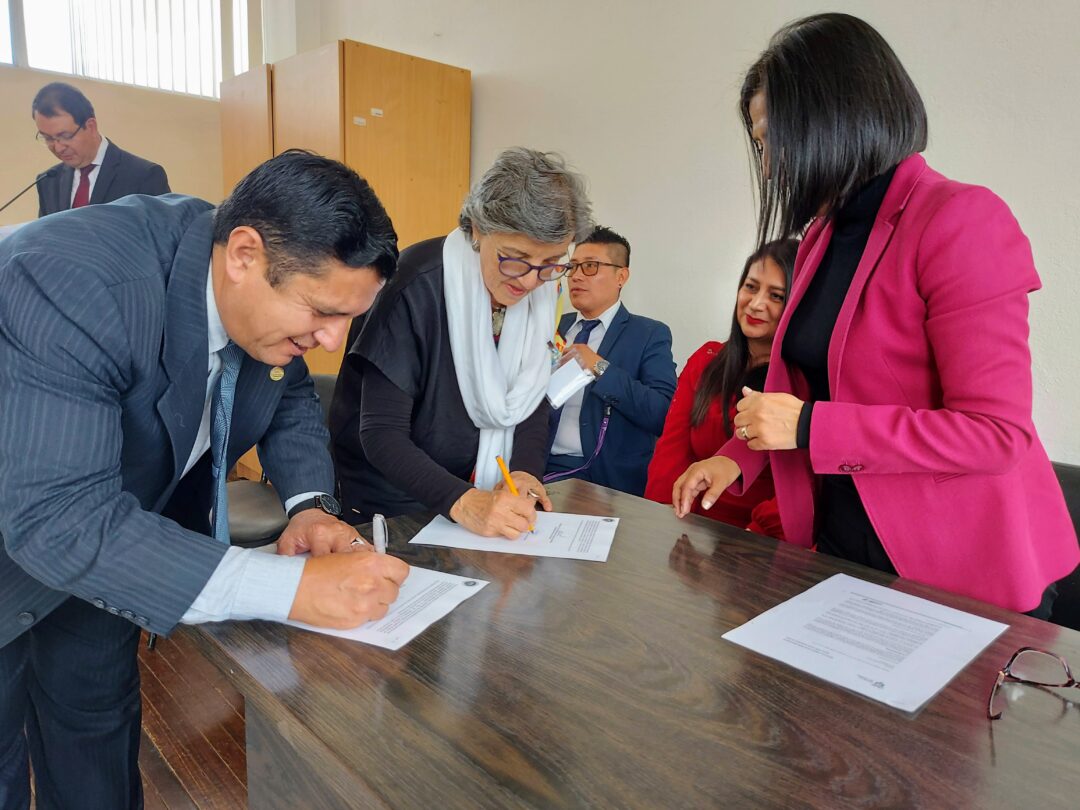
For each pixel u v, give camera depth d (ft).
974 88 5.91
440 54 10.90
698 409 5.58
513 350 4.45
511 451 4.58
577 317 7.80
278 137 10.51
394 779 1.74
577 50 8.87
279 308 2.45
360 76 9.36
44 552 2.26
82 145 9.71
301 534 3.16
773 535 4.96
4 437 2.22
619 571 3.07
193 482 3.73
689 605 2.75
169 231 2.75
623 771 1.78
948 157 6.12
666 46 7.93
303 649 2.35
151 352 2.57
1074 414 5.65
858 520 3.51
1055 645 2.48
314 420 3.91
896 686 2.19
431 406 4.33
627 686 2.17
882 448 2.90
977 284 2.74
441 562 3.13
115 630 3.59
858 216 3.23
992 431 2.71
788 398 3.15
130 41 11.94
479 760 1.81
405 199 10.05
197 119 12.73
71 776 3.70
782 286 4.96
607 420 6.84
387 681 2.17
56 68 11.37
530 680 2.20
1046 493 3.21
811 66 2.87
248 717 2.64
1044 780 1.79
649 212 8.36
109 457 2.40
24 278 2.28
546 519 3.75
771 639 2.48
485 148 10.42
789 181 3.01
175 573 2.39
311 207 2.31
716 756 1.85
